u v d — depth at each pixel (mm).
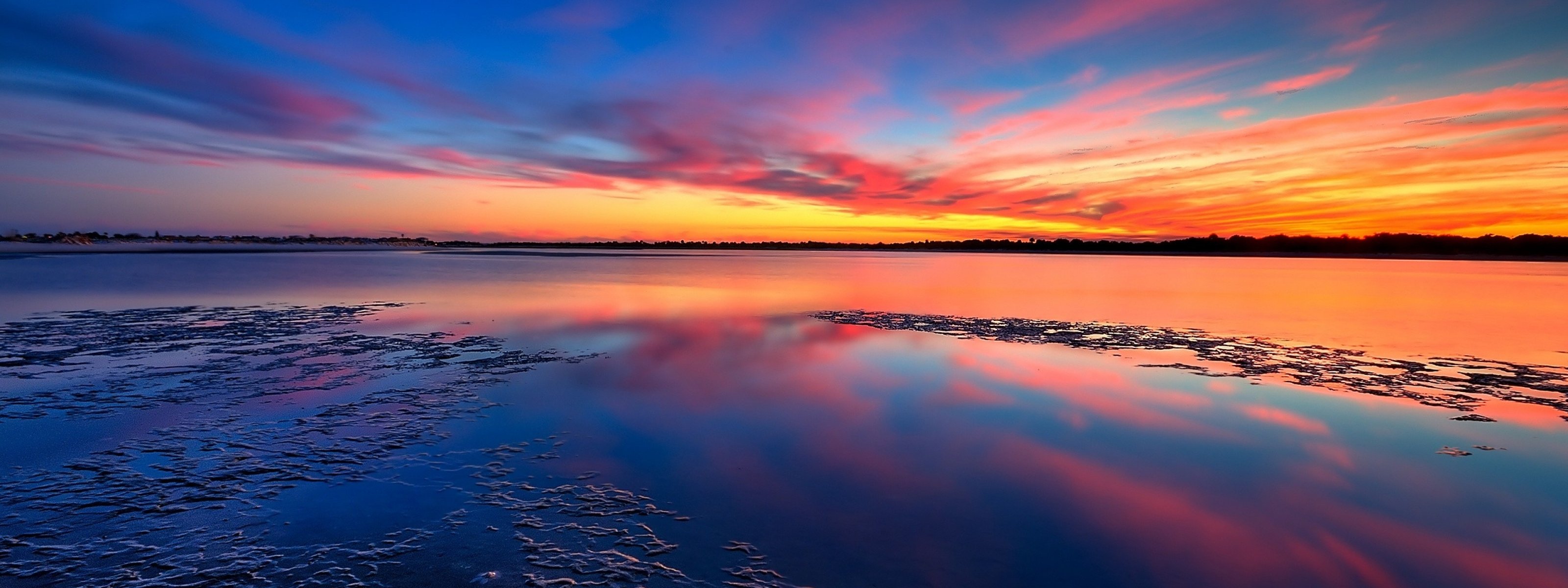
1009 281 31062
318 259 57500
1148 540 4402
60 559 3852
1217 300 20469
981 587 3783
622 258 72500
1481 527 4648
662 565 3916
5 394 7504
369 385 8164
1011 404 7629
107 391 7715
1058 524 4594
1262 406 7613
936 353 10734
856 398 7812
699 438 6254
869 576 3867
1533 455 6047
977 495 5047
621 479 5219
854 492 5066
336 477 5152
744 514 4637
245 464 5391
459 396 7652
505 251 119000
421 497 4789
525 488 5000
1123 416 7164
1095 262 68375
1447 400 7879
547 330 12977
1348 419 7105
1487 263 60344
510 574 3777
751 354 10562
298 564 3846
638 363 9719
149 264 41281
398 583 3670
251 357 9859
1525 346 11586
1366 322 14781
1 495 4711
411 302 18516
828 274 37656
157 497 4719
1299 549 4328
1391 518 4773
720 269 44719
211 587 3594
